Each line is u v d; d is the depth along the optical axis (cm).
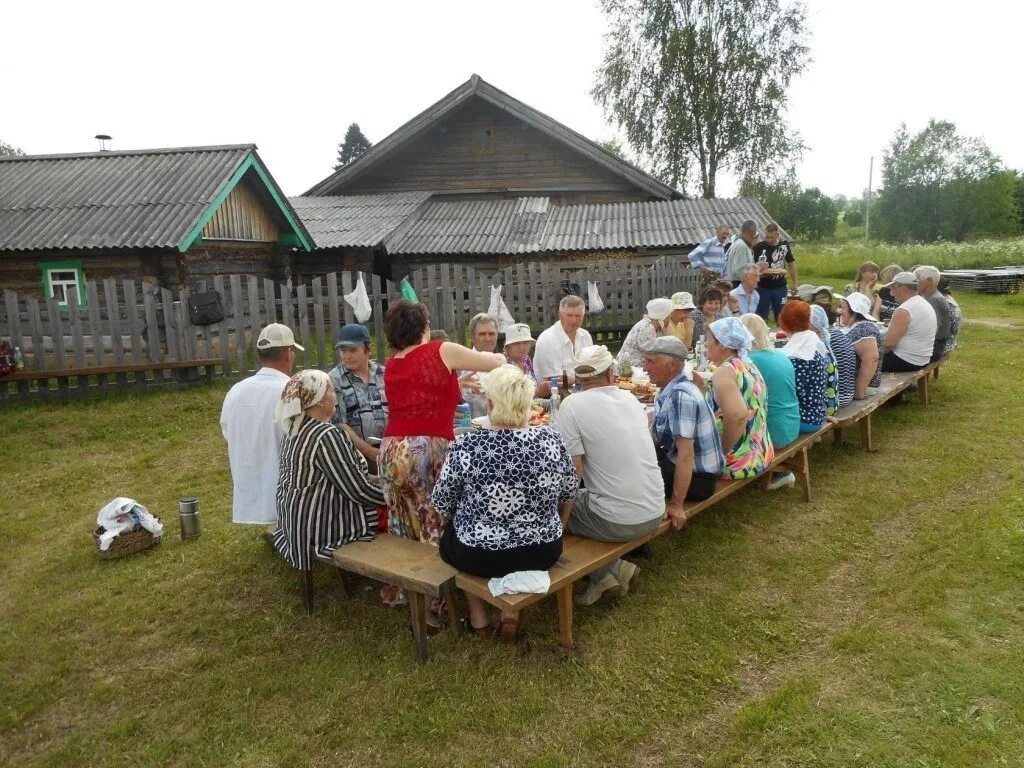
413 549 336
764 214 1489
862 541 427
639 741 268
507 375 295
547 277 1159
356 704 292
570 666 311
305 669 316
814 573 389
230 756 266
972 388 786
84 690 308
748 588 376
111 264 988
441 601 353
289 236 1301
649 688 296
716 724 276
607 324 1201
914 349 698
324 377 345
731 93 2755
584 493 343
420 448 342
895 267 872
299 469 341
